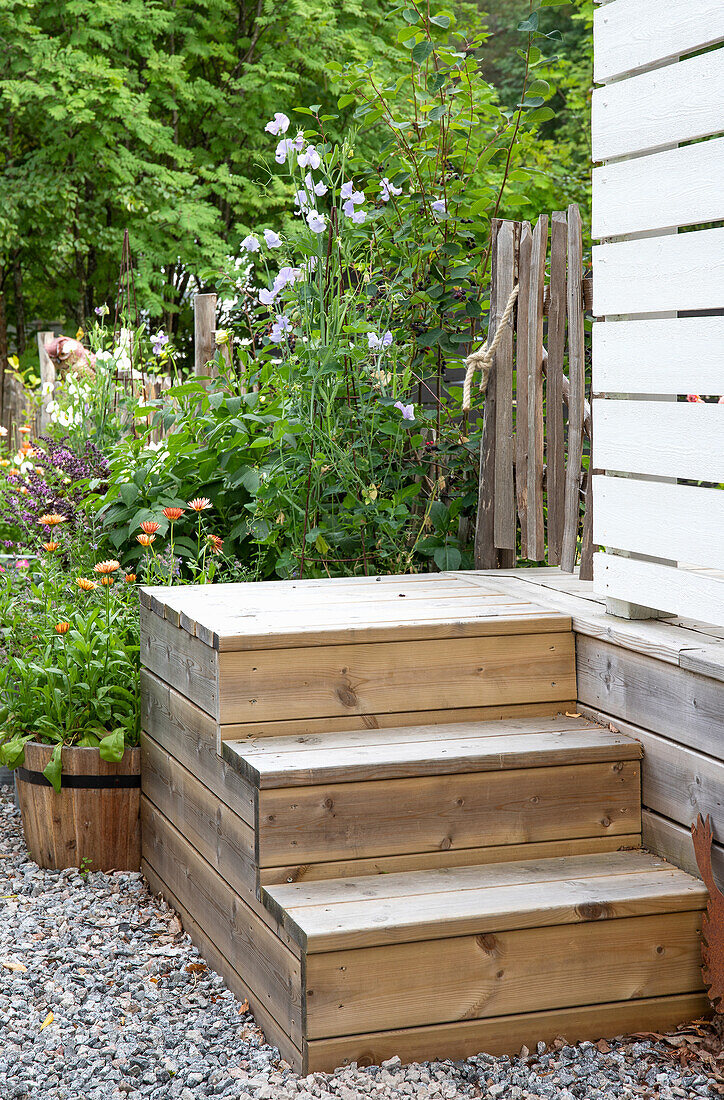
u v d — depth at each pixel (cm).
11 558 455
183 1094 213
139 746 342
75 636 353
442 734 265
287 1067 221
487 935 223
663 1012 237
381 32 1359
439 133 426
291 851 238
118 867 345
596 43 266
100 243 1201
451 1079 214
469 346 414
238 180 1227
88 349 696
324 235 402
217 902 269
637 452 259
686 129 236
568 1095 210
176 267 1269
